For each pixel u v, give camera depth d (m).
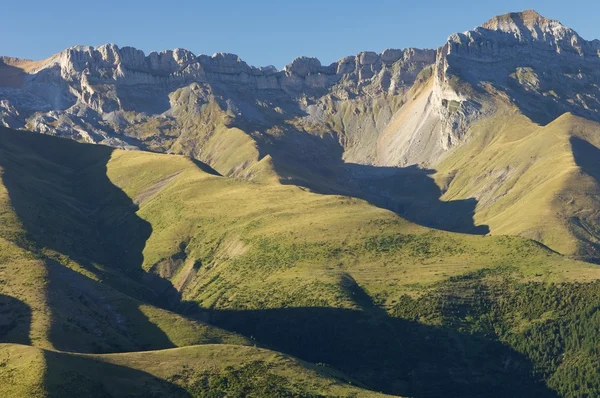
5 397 175.00
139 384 194.25
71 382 183.88
